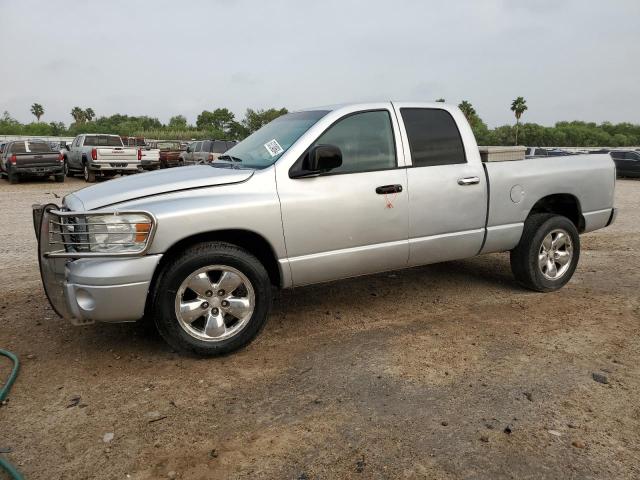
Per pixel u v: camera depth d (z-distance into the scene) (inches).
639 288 227.1
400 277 243.0
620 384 138.9
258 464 106.5
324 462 106.7
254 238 161.6
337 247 169.0
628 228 396.2
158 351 161.5
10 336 173.6
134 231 140.7
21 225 401.4
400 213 177.8
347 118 173.2
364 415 124.1
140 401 131.8
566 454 108.8
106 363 153.5
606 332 175.2
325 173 166.4
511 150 216.5
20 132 2844.5
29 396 134.6
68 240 143.6
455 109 196.7
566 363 151.6
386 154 178.2
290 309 199.8
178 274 146.2
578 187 219.6
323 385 139.2
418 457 108.0
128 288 140.6
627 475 102.3
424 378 142.6
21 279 242.2
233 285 153.9
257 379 143.2
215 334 153.3
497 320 186.9
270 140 179.9
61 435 117.4
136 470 105.3
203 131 2432.3
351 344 166.2
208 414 125.6
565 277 220.1
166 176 165.2
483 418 122.3
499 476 102.0
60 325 183.3
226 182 154.6
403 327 180.5
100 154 790.5
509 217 203.3
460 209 190.2
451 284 231.8
